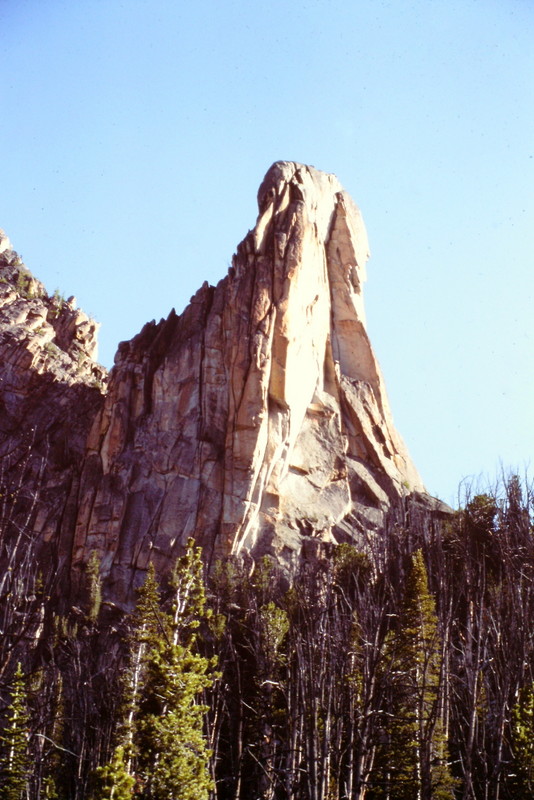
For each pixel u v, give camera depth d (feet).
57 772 172.96
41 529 292.81
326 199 395.55
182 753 144.05
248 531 300.20
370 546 255.29
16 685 140.87
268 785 157.99
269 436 317.63
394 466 355.15
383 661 161.79
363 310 386.11
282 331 333.62
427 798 143.84
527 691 165.99
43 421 348.79
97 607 258.57
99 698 176.55
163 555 288.71
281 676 174.29
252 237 356.18
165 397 327.06
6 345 371.76
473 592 199.00
